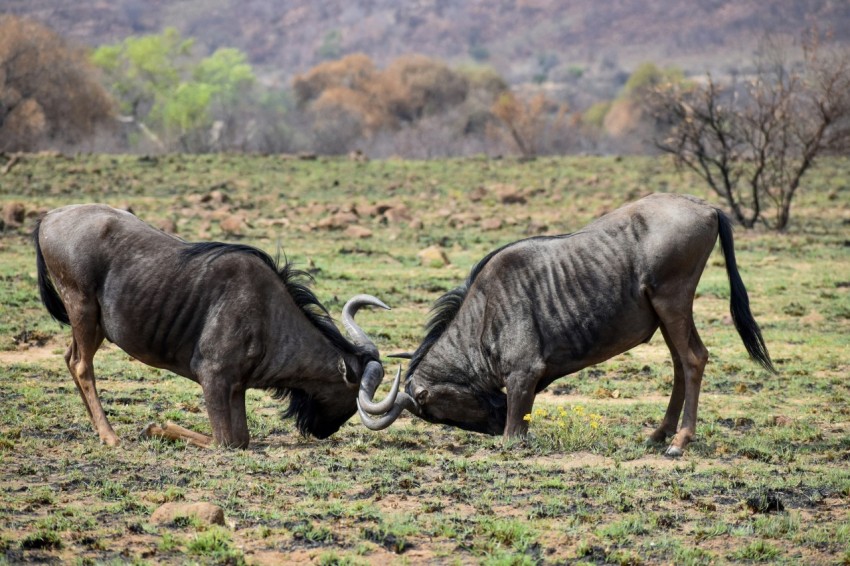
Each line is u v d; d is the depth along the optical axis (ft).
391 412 115.03
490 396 120.26
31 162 407.03
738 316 116.16
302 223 313.53
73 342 115.75
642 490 96.48
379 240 290.76
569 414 130.31
